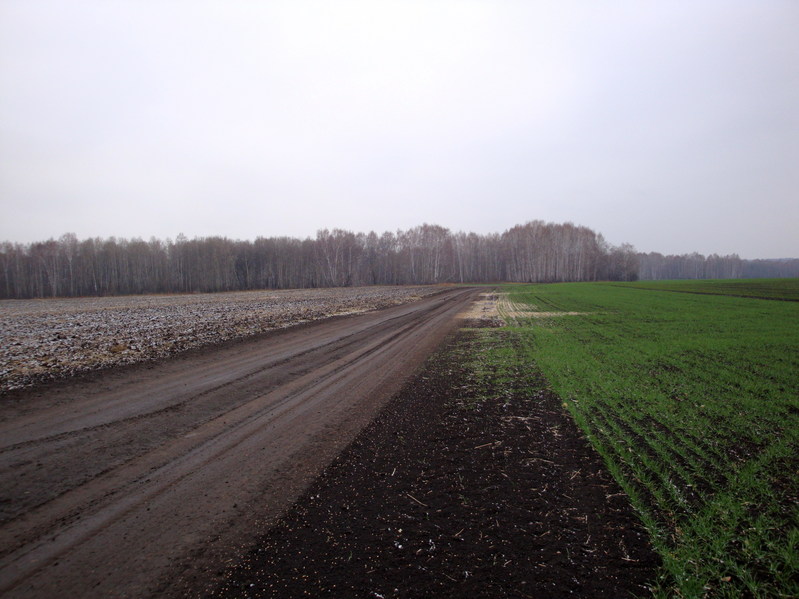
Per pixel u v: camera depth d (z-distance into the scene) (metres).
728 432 5.23
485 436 5.34
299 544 3.10
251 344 12.91
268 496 3.85
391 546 3.08
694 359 9.75
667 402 6.52
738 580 2.66
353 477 4.23
